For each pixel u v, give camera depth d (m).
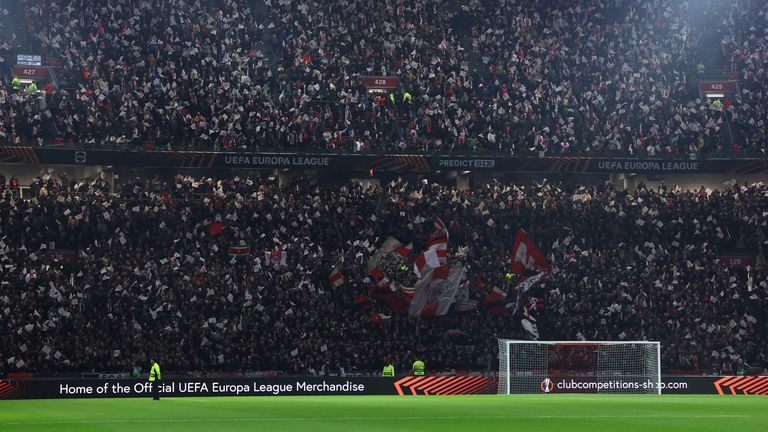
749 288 69.44
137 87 69.19
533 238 68.62
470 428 28.92
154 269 61.25
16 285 59.31
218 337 58.75
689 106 76.69
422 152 70.56
